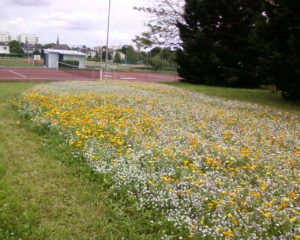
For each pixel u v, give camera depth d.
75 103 9.98
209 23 26.09
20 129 7.69
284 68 13.84
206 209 3.86
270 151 6.30
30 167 5.29
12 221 3.64
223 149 5.90
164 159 5.36
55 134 7.04
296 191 4.27
